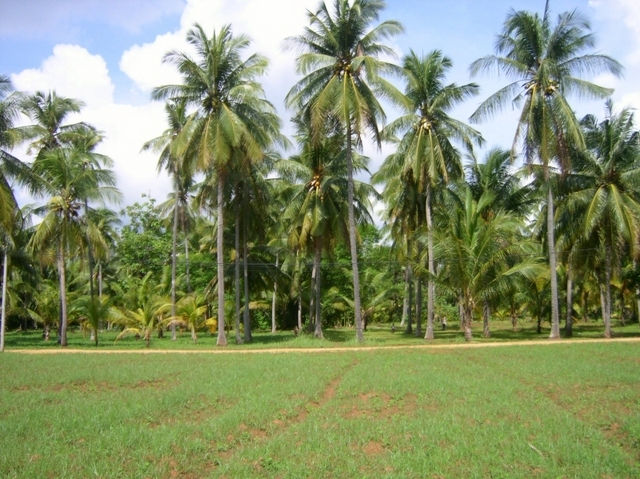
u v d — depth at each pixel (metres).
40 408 12.23
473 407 12.13
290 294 45.91
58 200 29.61
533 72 28.02
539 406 12.30
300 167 29.61
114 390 14.81
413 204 33.22
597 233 30.36
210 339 37.12
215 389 14.10
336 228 31.56
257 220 33.31
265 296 48.56
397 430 10.57
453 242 27.67
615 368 16.92
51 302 41.25
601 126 29.50
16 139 24.61
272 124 29.09
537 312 40.22
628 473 8.38
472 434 10.22
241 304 44.31
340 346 26.73
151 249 46.94
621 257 31.59
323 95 25.45
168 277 43.12
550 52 27.58
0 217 23.34
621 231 27.05
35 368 18.58
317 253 32.91
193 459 9.09
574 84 27.33
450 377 15.64
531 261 27.73
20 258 36.28
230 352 24.06
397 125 29.36
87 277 47.56
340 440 9.97
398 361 19.44
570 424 10.79
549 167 29.61
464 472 8.50
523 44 28.11
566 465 8.67
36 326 63.47
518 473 8.33
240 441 10.09
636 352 21.08
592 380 15.03
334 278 46.81
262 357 21.42
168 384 15.45
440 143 30.38
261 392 13.70
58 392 14.53
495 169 34.06
